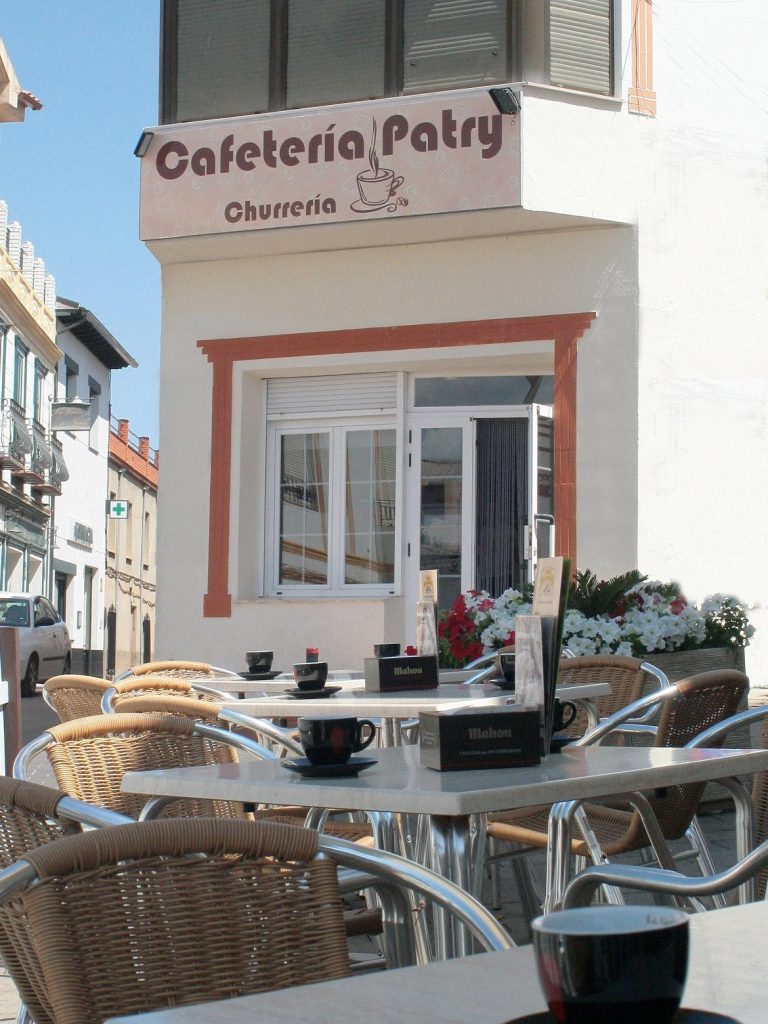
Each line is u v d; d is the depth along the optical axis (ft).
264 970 6.05
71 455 127.95
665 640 25.81
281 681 19.98
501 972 4.10
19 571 113.50
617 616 26.20
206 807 11.62
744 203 36.78
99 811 7.23
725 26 36.96
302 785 7.85
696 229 35.99
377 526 37.01
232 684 19.83
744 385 36.27
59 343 126.00
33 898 5.71
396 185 34.73
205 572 37.04
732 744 22.15
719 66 36.83
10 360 110.11
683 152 35.99
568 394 35.17
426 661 16.85
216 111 37.04
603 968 3.09
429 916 10.11
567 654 23.08
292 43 36.70
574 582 26.76
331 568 37.27
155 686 17.28
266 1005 3.87
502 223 34.88
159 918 5.92
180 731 11.55
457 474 36.70
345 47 36.29
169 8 37.60
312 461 37.60
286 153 35.63
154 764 11.39
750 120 37.14
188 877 6.03
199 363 37.55
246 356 37.19
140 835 5.97
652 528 34.86
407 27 35.88
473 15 35.42
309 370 36.96
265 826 6.26
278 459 37.83
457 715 8.34
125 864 5.91
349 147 35.14
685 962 3.18
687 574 35.22
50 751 10.82
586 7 35.40
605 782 7.88
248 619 36.58
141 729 11.37
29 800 7.28
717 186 36.40
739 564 35.99
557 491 35.22
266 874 6.21
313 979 6.11
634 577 27.14
